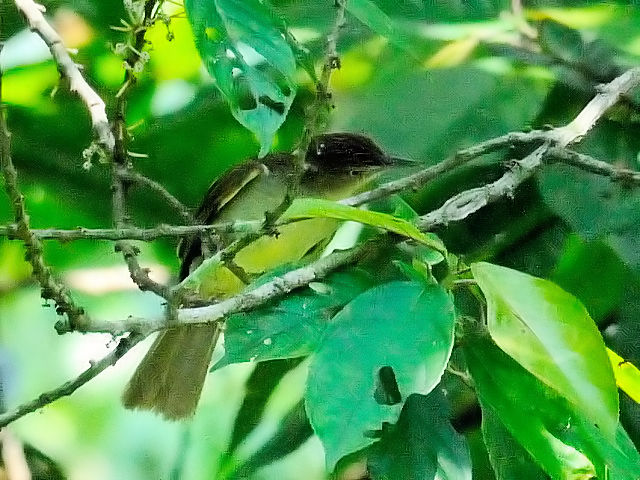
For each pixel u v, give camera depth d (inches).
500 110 93.9
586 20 92.6
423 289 80.0
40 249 78.8
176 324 80.7
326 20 93.3
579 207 92.0
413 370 78.6
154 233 82.3
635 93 93.5
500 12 93.8
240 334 81.6
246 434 93.7
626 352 93.0
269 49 79.6
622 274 93.5
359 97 94.7
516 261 94.7
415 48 91.8
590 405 78.2
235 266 88.1
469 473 81.0
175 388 91.9
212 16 79.5
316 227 91.7
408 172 95.7
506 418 81.0
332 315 81.8
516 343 78.8
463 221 94.7
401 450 81.0
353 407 78.4
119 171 85.3
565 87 94.7
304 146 79.8
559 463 80.6
